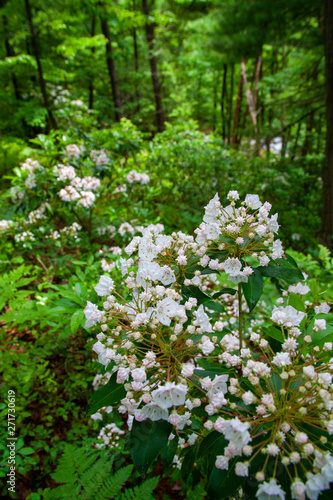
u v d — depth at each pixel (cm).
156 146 612
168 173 596
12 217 448
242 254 157
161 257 159
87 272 265
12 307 274
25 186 396
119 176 471
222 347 171
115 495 189
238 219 149
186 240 162
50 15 850
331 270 329
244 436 95
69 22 930
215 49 792
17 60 862
